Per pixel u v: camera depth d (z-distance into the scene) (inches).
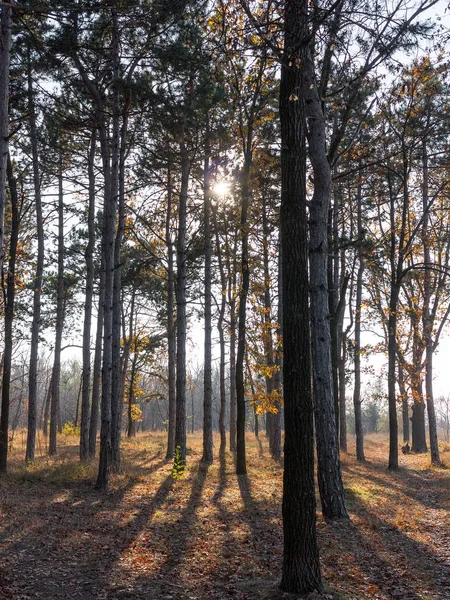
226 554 353.1
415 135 722.8
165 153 767.7
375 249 902.4
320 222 494.6
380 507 518.6
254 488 612.7
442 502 564.7
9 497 489.1
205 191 823.1
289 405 277.4
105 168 689.6
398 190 882.8
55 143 754.8
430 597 279.1
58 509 458.0
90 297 831.1
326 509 462.0
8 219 871.7
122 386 1263.5
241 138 713.0
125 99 624.1
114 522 430.0
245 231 682.2
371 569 326.0
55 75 631.8
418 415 1315.2
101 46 626.8
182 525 432.1
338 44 320.5
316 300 493.0
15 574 303.0
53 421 908.6
